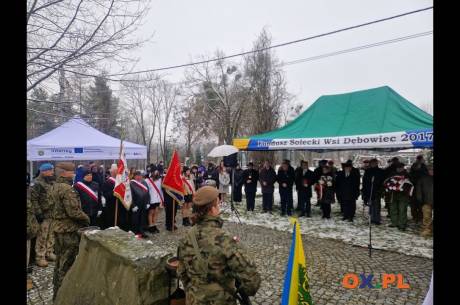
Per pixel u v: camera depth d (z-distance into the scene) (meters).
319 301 4.15
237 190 13.47
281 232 8.14
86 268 3.14
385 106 8.55
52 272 5.12
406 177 8.20
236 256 2.08
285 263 5.66
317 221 9.51
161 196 8.84
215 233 2.17
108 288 2.79
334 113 9.55
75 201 4.07
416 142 7.01
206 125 29.16
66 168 4.23
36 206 5.42
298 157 34.62
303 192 10.22
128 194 5.92
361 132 8.12
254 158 17.89
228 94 27.11
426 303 1.93
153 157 46.38
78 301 3.03
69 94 7.59
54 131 10.66
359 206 12.56
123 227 6.80
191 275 2.15
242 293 2.29
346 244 6.92
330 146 8.47
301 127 9.78
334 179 10.05
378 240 7.21
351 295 4.32
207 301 2.09
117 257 2.77
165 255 2.79
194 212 2.29
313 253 6.26
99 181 10.64
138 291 2.53
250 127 25.52
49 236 5.63
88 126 11.49
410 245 6.79
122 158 5.91
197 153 34.94
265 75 21.81
